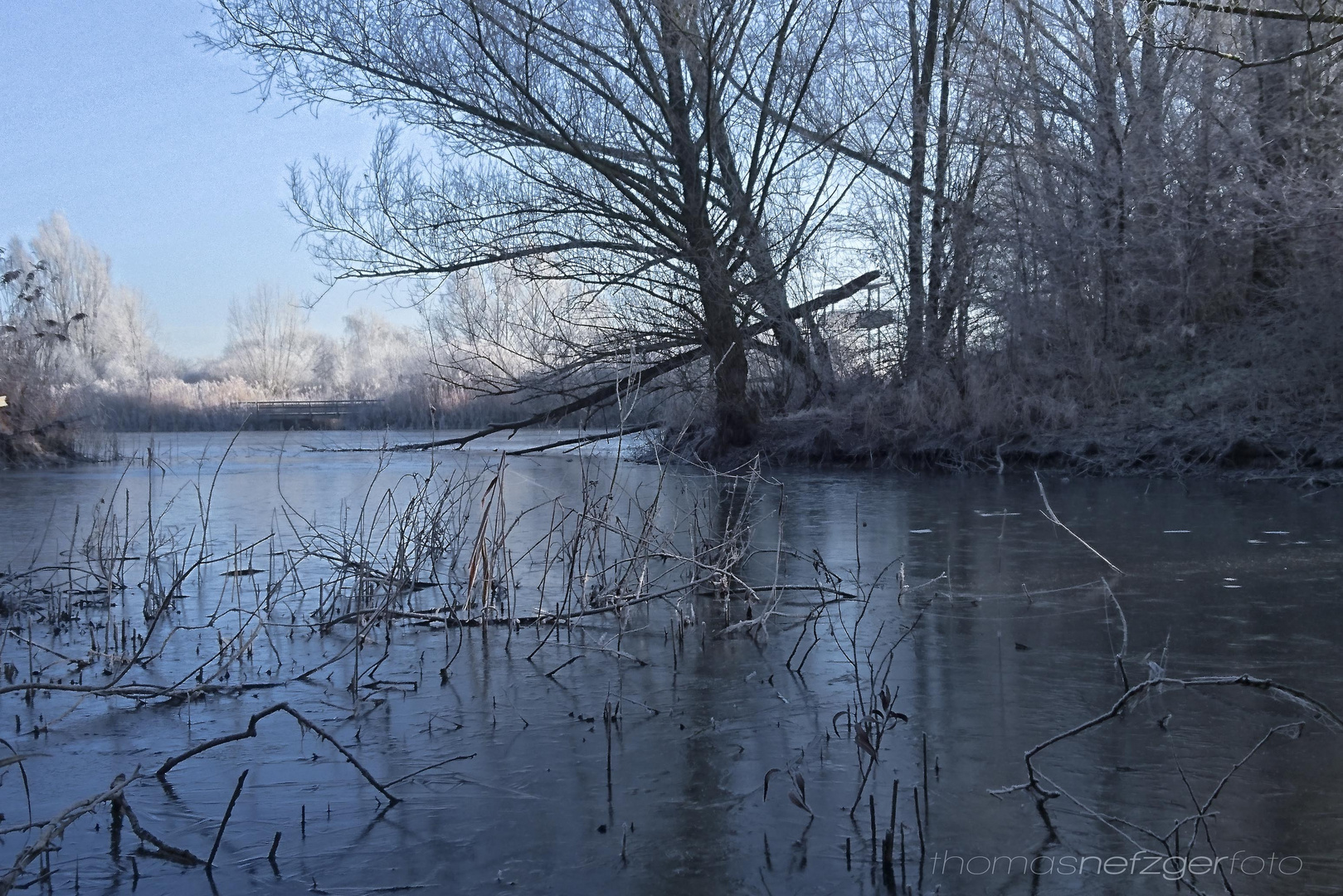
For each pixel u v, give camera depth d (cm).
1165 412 1409
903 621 568
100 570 699
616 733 389
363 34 1499
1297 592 608
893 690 435
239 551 684
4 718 420
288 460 2080
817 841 295
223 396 4025
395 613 559
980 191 1720
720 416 1756
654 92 1574
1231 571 676
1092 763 347
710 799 326
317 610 615
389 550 826
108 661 497
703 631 552
